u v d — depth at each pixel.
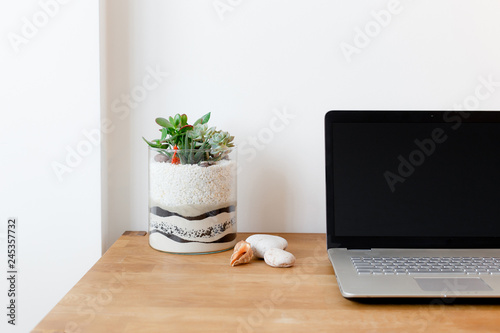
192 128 0.89
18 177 0.98
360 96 1.02
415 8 1.00
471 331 0.57
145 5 1.01
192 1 1.01
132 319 0.59
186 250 0.88
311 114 1.03
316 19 1.01
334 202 0.85
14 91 0.96
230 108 1.03
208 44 1.02
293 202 1.06
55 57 0.96
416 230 0.84
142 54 1.02
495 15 1.00
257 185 1.05
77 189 0.98
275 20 1.01
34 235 0.99
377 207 0.85
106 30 1.01
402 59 1.01
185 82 1.03
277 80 1.02
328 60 1.02
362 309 0.64
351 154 0.86
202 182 0.86
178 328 0.57
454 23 1.00
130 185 1.05
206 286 0.72
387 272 0.72
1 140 0.97
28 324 1.00
